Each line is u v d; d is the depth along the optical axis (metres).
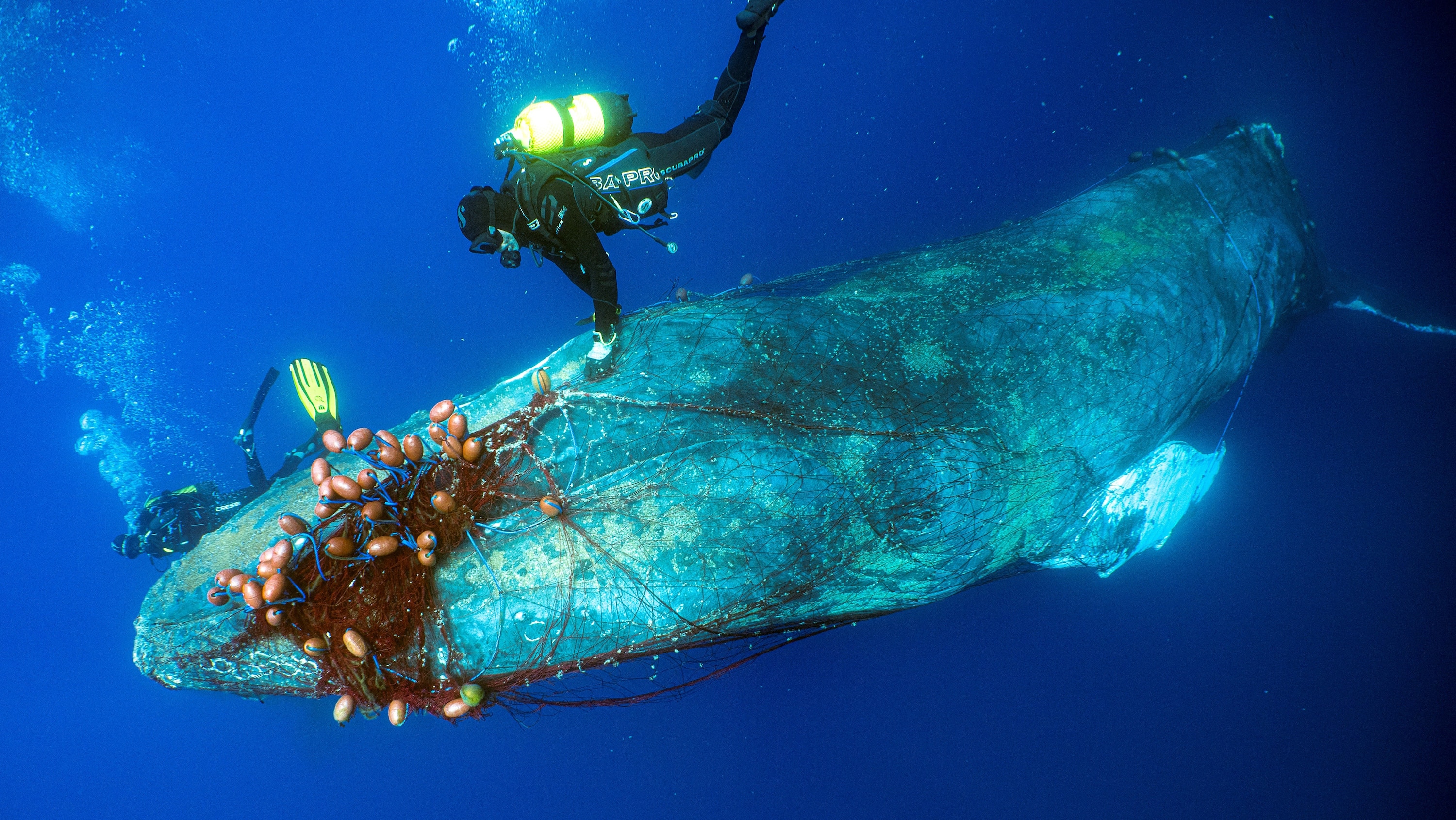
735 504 2.45
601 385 2.64
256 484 4.87
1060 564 3.50
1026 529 3.01
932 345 2.92
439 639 2.32
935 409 2.77
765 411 2.58
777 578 2.49
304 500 2.72
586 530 2.40
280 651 2.32
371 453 2.34
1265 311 3.85
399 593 2.27
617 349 2.75
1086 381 3.04
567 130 2.30
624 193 2.46
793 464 2.51
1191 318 3.39
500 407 2.88
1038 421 2.92
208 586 2.43
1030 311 3.11
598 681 2.68
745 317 2.88
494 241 2.36
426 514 2.31
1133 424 3.20
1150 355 3.21
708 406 2.56
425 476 2.36
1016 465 2.85
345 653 2.21
